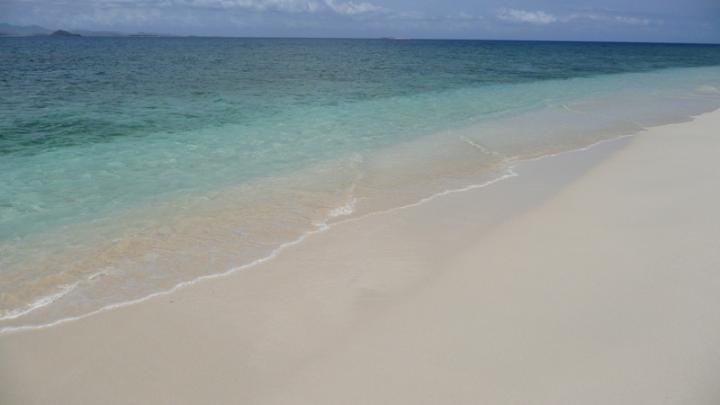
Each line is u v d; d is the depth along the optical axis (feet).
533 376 13.25
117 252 21.45
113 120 51.13
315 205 27.25
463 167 34.76
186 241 22.65
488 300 17.26
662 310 16.19
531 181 31.50
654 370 13.30
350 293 18.07
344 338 15.29
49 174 32.35
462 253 21.22
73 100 63.93
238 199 28.12
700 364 13.48
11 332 15.71
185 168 34.06
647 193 28.35
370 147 40.40
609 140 43.01
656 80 103.14
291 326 15.98
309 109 59.21
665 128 48.19
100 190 29.43
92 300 17.65
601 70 132.57
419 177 32.40
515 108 61.93
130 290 18.37
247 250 21.79
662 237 22.02
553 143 42.11
